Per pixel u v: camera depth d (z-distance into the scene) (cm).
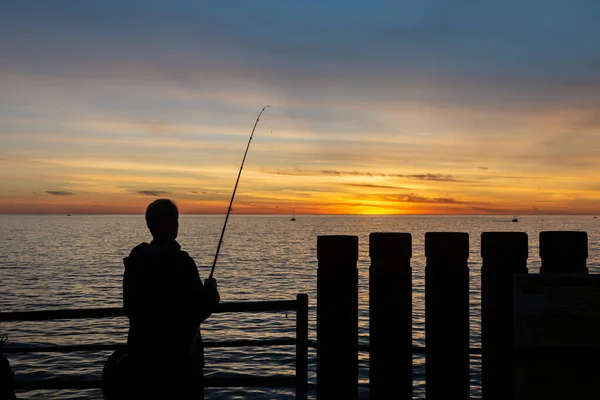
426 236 361
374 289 356
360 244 7125
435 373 355
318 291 363
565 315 316
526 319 320
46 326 2005
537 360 318
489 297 356
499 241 356
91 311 343
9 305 2764
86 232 14962
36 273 4366
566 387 315
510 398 349
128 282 299
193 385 298
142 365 290
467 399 352
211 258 5931
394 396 349
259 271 4516
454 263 356
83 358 1506
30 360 1488
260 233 14150
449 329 355
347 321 359
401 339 352
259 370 1377
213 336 1845
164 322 292
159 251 300
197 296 293
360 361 1309
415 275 3416
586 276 317
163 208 306
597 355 312
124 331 1920
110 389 303
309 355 1264
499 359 352
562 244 356
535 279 320
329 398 354
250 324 2048
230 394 1185
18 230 16212
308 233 14138
